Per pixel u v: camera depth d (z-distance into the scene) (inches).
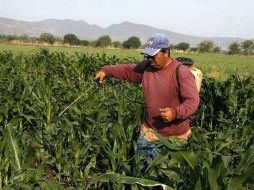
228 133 82.9
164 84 72.8
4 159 76.9
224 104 136.9
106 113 97.0
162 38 71.0
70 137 95.5
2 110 119.1
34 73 265.9
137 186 71.4
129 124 83.8
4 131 83.3
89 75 252.8
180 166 68.5
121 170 85.4
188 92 69.6
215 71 471.5
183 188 64.6
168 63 73.2
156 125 75.6
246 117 122.4
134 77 81.9
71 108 107.5
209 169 53.5
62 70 264.5
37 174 68.6
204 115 131.7
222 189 53.4
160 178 71.4
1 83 152.4
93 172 98.1
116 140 84.1
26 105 116.0
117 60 279.1
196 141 77.1
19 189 67.6
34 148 93.0
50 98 125.0
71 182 93.1
